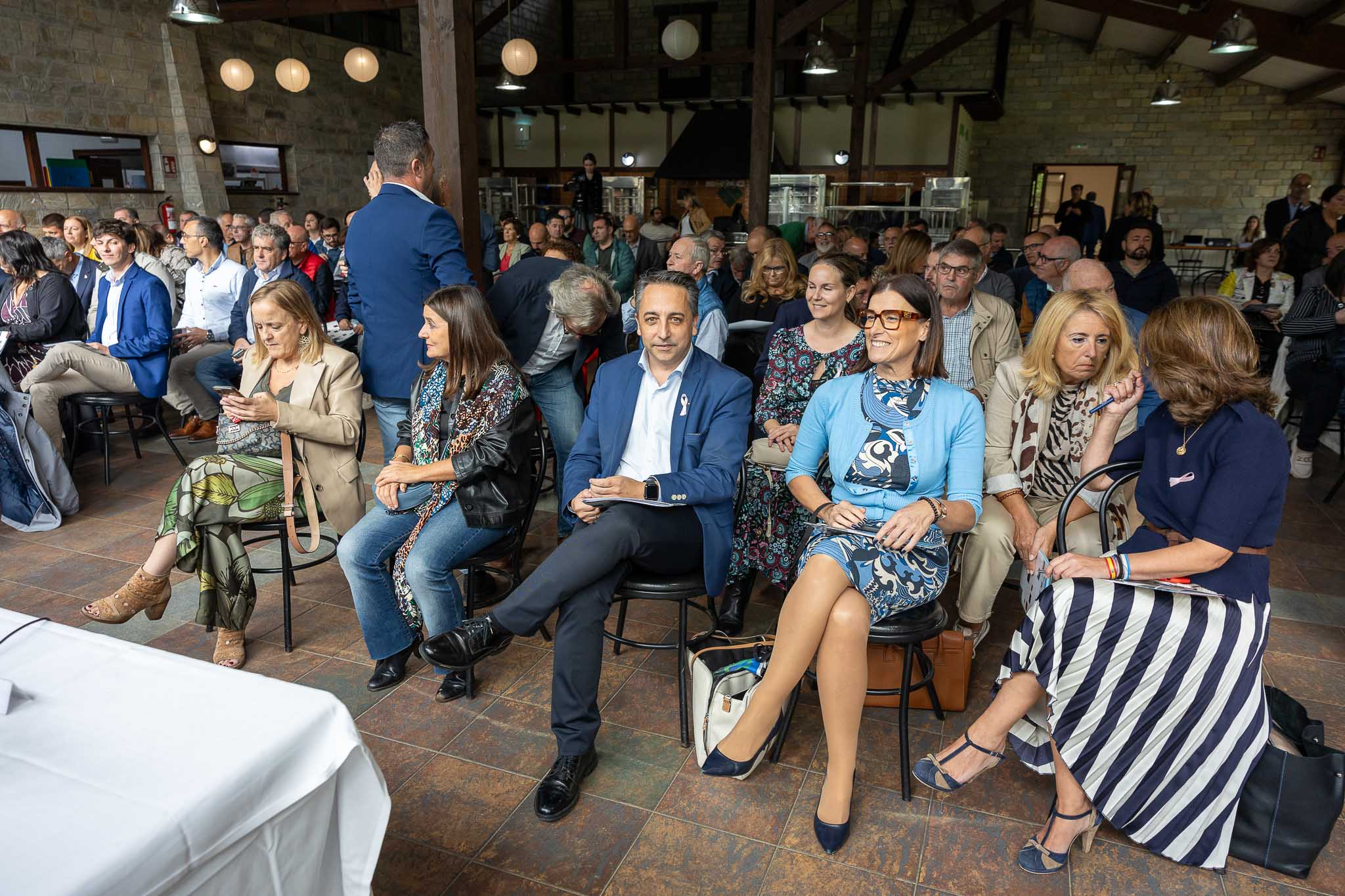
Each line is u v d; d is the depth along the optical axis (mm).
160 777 902
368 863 1101
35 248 4125
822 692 1787
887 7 14781
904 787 1955
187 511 2367
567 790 1923
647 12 15492
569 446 3410
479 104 15703
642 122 15367
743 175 14133
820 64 9969
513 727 2238
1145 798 1719
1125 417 2357
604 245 7020
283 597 2719
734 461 2137
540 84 15695
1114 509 2256
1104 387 2297
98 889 759
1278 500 1646
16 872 760
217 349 4688
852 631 1751
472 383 2316
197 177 10055
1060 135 15211
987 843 1837
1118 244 6648
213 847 881
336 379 2588
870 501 2014
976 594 2426
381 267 2801
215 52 10367
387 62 13023
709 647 2061
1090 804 1749
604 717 2293
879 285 1968
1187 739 1678
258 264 4285
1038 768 1858
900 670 2195
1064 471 2383
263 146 11250
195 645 2635
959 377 3004
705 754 1990
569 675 1945
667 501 1989
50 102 8617
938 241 10289
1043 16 13820
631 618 2875
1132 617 1658
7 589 2975
